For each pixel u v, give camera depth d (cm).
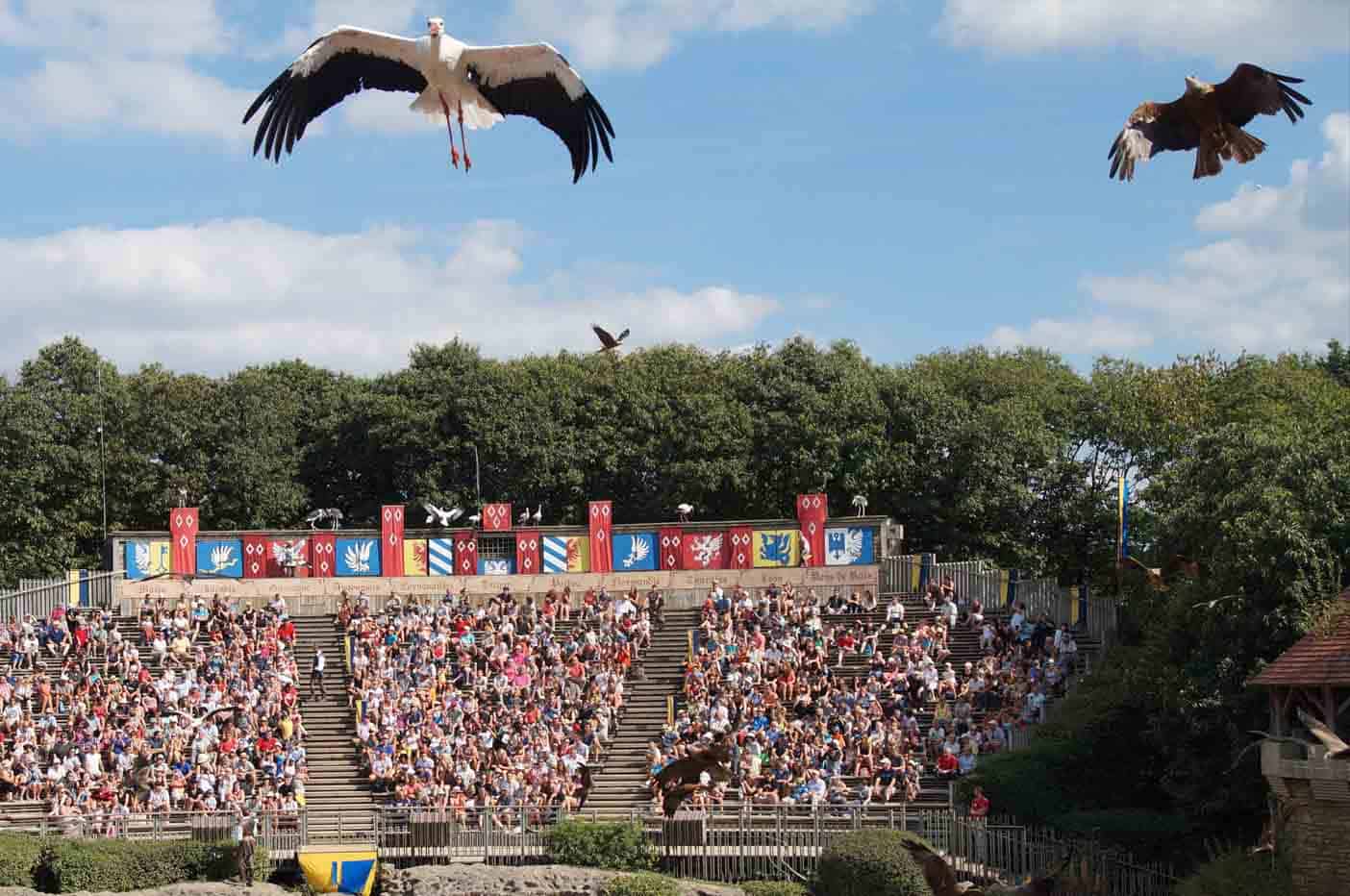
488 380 9775
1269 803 4662
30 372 9844
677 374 9950
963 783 5603
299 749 6350
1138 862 5216
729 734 5925
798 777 5769
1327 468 5481
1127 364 10062
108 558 8238
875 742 5925
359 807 6106
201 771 6138
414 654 6988
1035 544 8862
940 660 6600
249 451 9725
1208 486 5956
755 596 7806
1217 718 5216
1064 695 6194
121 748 6350
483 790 5969
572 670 6725
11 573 9138
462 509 9694
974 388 9738
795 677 6500
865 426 9119
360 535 8106
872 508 9144
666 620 7331
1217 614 5325
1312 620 5019
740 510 9431
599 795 6022
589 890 5141
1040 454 8819
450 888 5175
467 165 1906
